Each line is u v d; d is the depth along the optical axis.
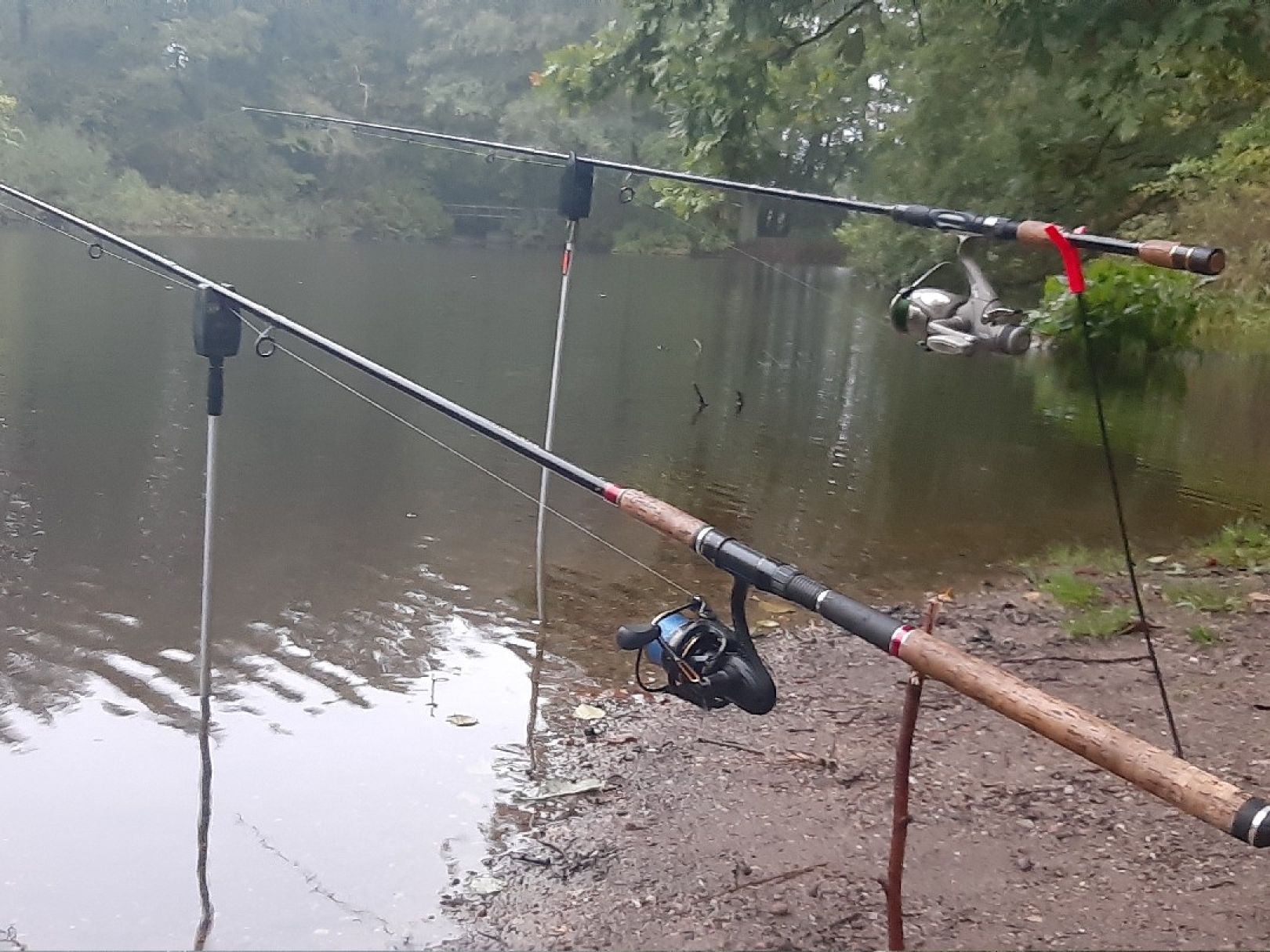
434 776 4.55
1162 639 5.75
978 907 3.54
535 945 3.49
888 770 4.46
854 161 20.53
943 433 11.80
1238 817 2.15
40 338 14.10
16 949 3.50
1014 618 6.20
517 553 7.36
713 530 2.88
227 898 3.76
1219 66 9.12
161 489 8.54
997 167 15.48
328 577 6.80
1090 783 4.29
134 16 32.47
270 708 5.12
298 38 33.12
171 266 4.44
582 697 5.30
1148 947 3.29
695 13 9.70
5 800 4.35
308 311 17.77
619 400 12.80
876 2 9.95
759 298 22.91
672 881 3.79
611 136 30.00
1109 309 14.84
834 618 2.64
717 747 4.75
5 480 8.59
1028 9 8.28
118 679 5.39
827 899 3.64
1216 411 13.23
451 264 27.00
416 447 10.17
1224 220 15.65
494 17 32.19
